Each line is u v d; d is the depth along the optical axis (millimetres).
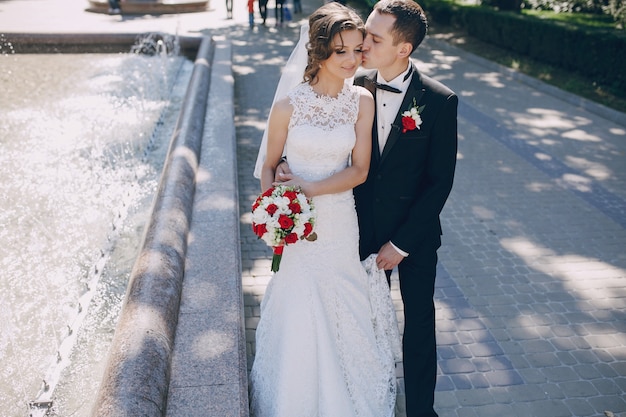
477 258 4707
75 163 6242
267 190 2508
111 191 5590
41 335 3559
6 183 5660
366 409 2814
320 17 2352
